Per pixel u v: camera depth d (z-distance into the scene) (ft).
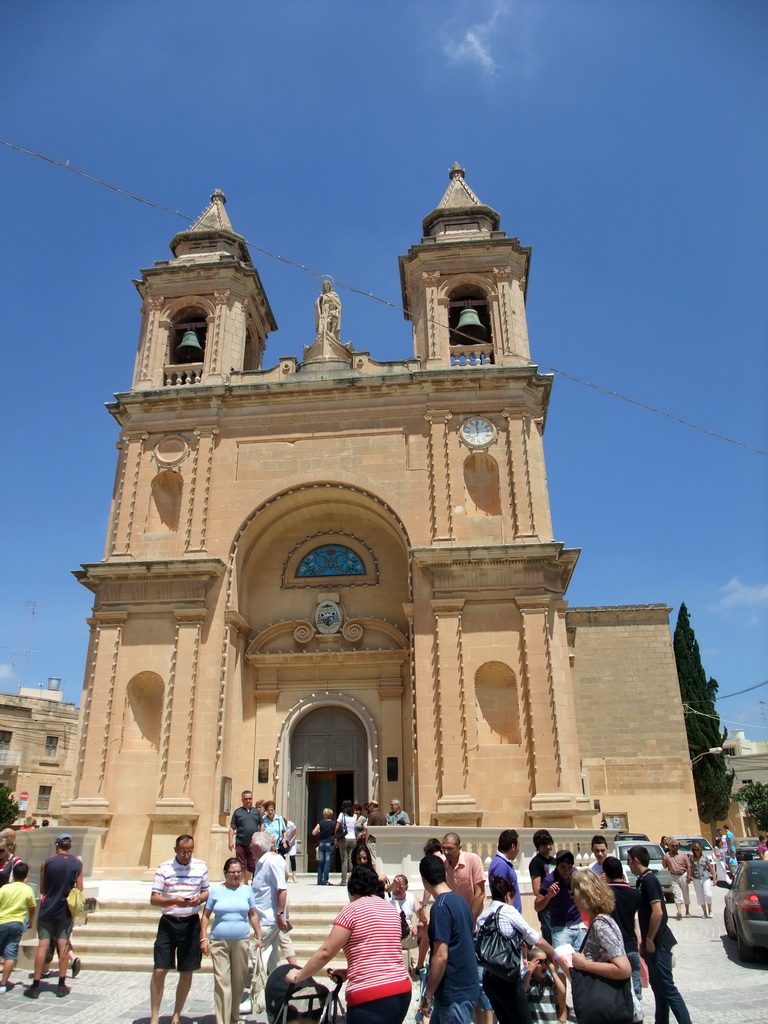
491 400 74.54
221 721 65.92
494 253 82.28
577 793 62.59
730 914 47.19
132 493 74.69
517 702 64.28
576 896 21.81
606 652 113.09
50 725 153.69
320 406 76.18
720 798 122.21
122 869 61.72
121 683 67.46
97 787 64.28
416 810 61.82
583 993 20.43
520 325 80.43
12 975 39.55
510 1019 22.36
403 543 71.97
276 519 76.38
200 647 67.87
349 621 73.82
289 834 62.28
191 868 30.45
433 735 63.31
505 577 67.46
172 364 83.76
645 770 107.45
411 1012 32.71
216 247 89.04
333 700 72.28
